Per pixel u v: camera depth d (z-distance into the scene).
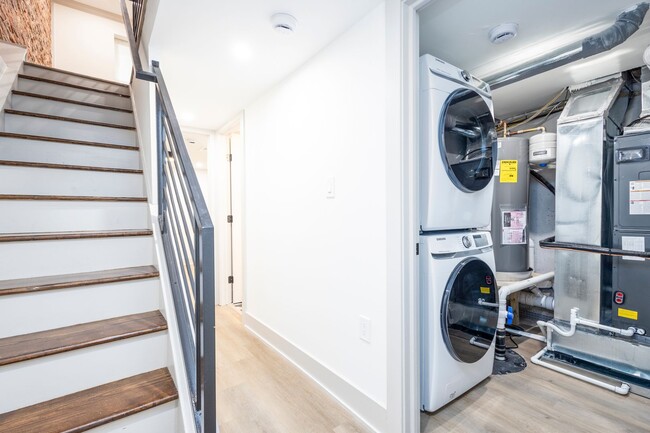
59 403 1.08
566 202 2.23
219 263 3.78
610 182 2.14
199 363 0.99
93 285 1.35
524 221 2.66
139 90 2.29
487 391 1.85
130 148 2.18
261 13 1.55
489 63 2.12
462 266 1.68
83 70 4.21
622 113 2.29
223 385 1.99
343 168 1.75
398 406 1.40
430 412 1.65
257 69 2.16
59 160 1.94
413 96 1.39
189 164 1.05
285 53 1.94
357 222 1.67
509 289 2.26
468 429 1.53
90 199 1.69
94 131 2.23
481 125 1.84
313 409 1.74
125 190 1.97
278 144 2.41
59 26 4.05
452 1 1.46
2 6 2.39
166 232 1.57
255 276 2.85
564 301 2.27
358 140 1.65
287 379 2.06
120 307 1.42
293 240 2.25
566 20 1.62
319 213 1.96
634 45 1.82
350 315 1.73
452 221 1.69
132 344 1.26
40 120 2.04
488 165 1.86
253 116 2.80
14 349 1.08
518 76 1.94
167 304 1.37
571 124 2.21
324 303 1.93
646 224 1.88
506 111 2.97
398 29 1.37
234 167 3.78
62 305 1.29
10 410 1.04
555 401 1.75
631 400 1.75
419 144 1.60
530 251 3.00
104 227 1.74
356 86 1.65
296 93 2.16
